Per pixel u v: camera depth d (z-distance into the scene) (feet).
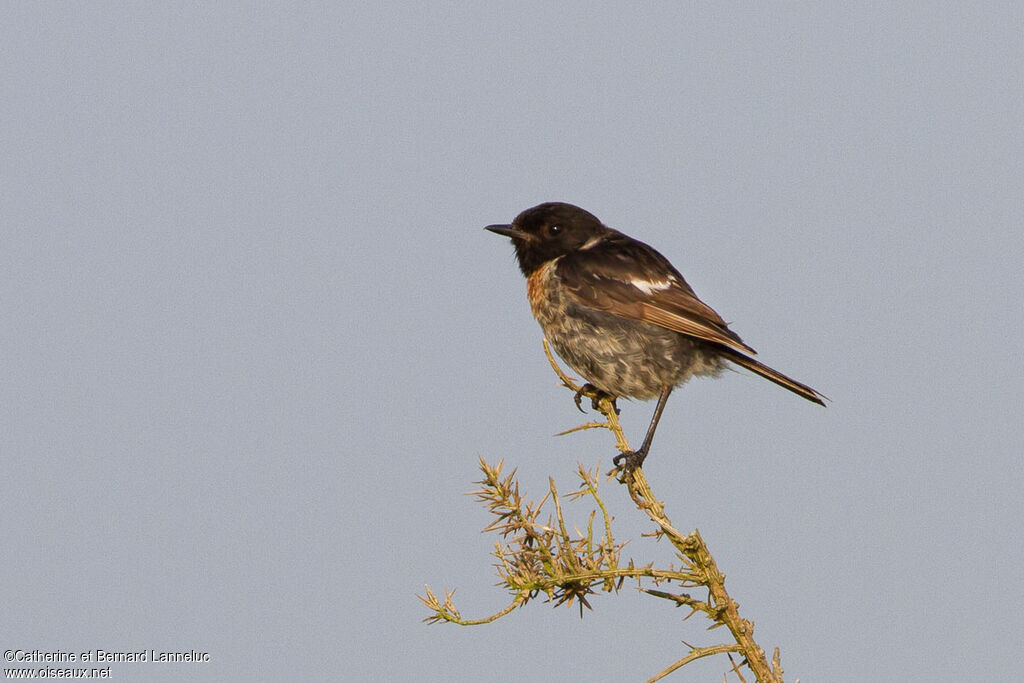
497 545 22.84
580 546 22.41
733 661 21.99
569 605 22.45
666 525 22.67
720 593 21.90
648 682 21.49
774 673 21.63
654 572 22.00
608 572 21.94
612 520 22.57
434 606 22.22
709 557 21.97
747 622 21.90
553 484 22.93
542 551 22.41
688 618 22.09
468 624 22.16
